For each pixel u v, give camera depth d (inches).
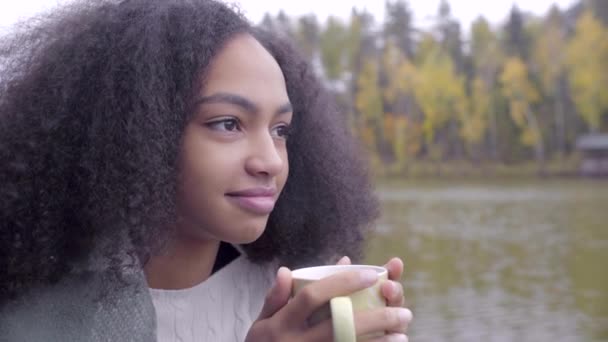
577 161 1068.5
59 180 37.5
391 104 1141.7
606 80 1083.9
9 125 38.3
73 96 37.9
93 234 37.4
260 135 36.7
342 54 1147.9
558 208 665.0
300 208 45.9
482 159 1123.3
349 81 1141.1
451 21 1186.6
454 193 861.2
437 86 1138.0
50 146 37.5
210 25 37.1
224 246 44.5
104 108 36.9
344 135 50.1
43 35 40.8
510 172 1085.8
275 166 36.5
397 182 1025.5
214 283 41.9
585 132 1096.2
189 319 40.6
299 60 46.3
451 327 245.8
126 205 36.1
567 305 278.8
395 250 440.8
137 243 36.4
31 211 37.5
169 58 36.9
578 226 532.7
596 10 1123.3
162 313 39.8
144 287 37.0
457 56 1172.5
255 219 36.9
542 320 254.4
